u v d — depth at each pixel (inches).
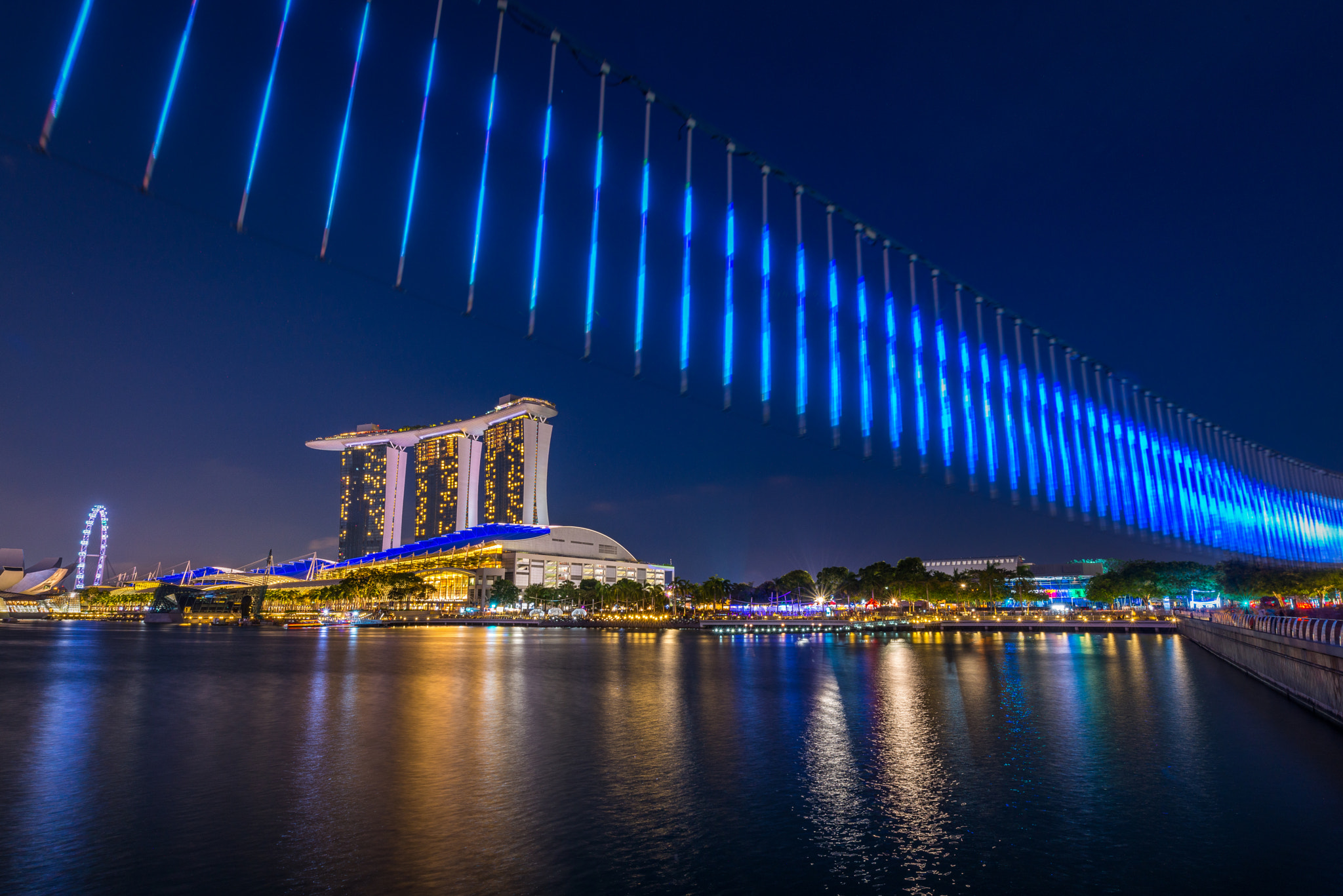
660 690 2390.5
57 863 855.1
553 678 2746.1
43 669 3228.3
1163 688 2267.5
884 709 1934.1
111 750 1444.4
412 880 806.5
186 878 812.0
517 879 807.1
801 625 7372.1
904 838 925.2
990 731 1608.0
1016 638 5428.2
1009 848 887.7
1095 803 1052.5
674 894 770.2
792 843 909.8
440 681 2669.8
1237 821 962.7
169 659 3782.0
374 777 1228.5
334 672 3011.8
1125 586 7440.9
